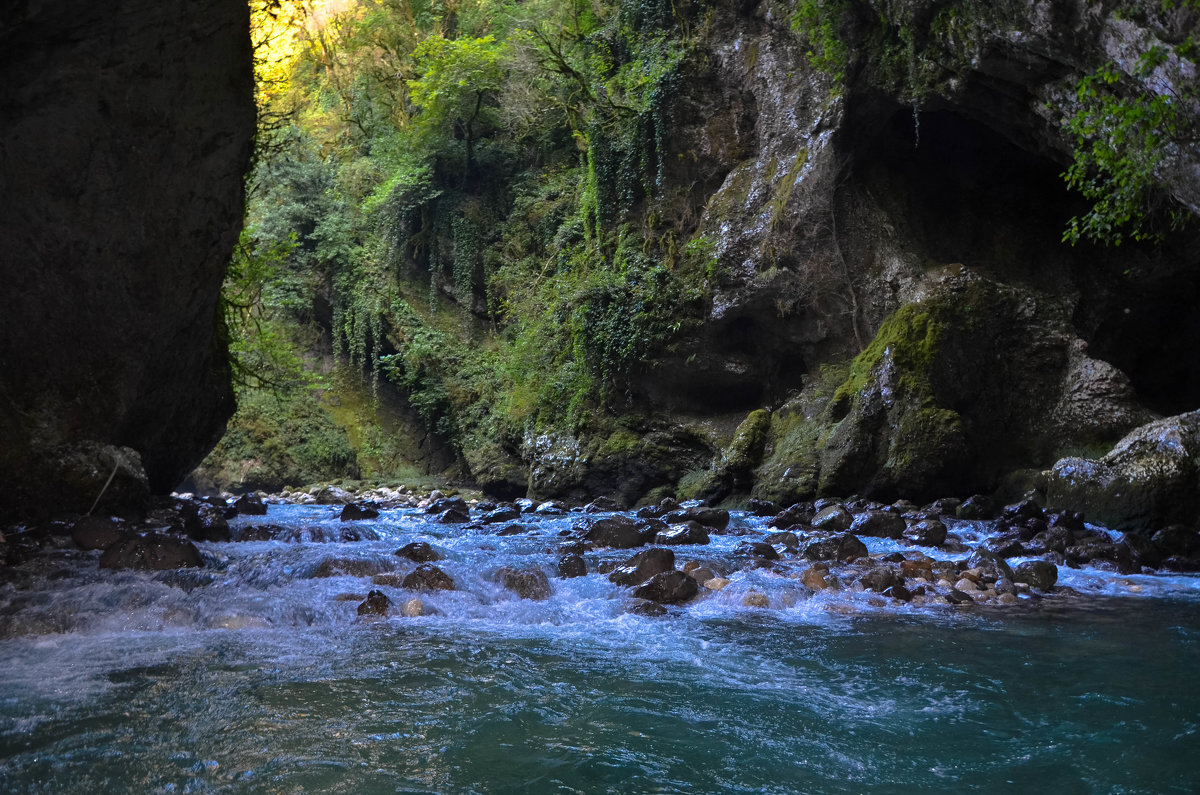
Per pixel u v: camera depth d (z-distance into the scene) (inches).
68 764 111.0
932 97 502.0
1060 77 424.8
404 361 938.1
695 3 668.1
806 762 117.4
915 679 159.3
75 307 309.4
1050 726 132.8
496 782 108.8
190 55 293.7
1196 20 329.7
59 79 263.0
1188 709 141.7
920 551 336.8
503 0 911.7
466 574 249.0
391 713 134.4
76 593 209.0
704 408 655.8
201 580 230.1
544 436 709.9
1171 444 375.2
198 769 110.3
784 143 592.7
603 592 244.2
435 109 890.7
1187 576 306.3
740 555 303.1
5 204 277.3
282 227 972.6
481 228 933.8
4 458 289.1
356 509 456.4
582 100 739.4
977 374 501.4
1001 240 560.4
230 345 532.7
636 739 125.2
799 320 594.9
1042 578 273.4
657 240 669.3
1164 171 374.6
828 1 534.3
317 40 945.5
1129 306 542.9
